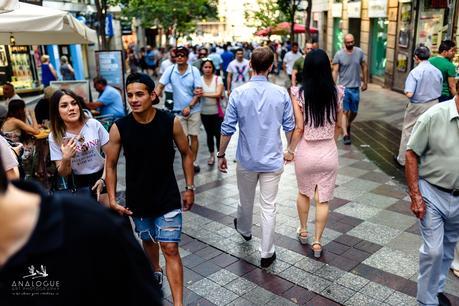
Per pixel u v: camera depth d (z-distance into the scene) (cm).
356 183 593
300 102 378
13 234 111
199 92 632
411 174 287
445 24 1102
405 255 399
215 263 397
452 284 347
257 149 367
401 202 523
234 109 367
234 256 409
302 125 382
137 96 294
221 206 534
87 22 2127
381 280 361
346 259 396
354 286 353
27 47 1600
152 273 130
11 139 516
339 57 770
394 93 1461
